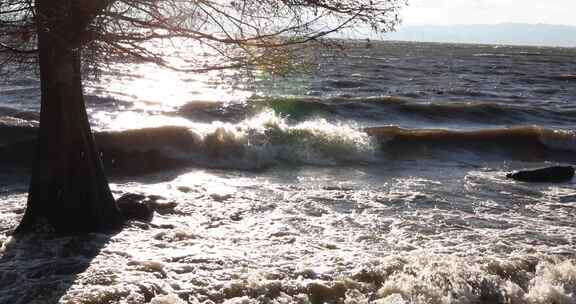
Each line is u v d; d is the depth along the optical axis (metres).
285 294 6.04
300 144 15.80
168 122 19.95
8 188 11.52
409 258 7.14
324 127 17.23
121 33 6.43
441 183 13.05
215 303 5.82
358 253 7.50
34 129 15.22
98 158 8.21
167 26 6.52
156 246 7.53
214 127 15.98
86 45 6.36
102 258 6.95
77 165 7.88
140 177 12.85
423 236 8.59
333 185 12.40
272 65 6.97
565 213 10.60
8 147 14.09
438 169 15.12
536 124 23.30
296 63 6.99
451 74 48.97
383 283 6.54
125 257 7.02
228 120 21.28
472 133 18.23
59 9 6.14
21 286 6.04
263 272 6.55
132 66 42.44
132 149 14.62
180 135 15.03
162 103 23.72
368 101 25.09
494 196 11.85
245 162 14.83
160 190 11.32
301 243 7.98
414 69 53.34
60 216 7.79
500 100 30.89
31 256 6.98
